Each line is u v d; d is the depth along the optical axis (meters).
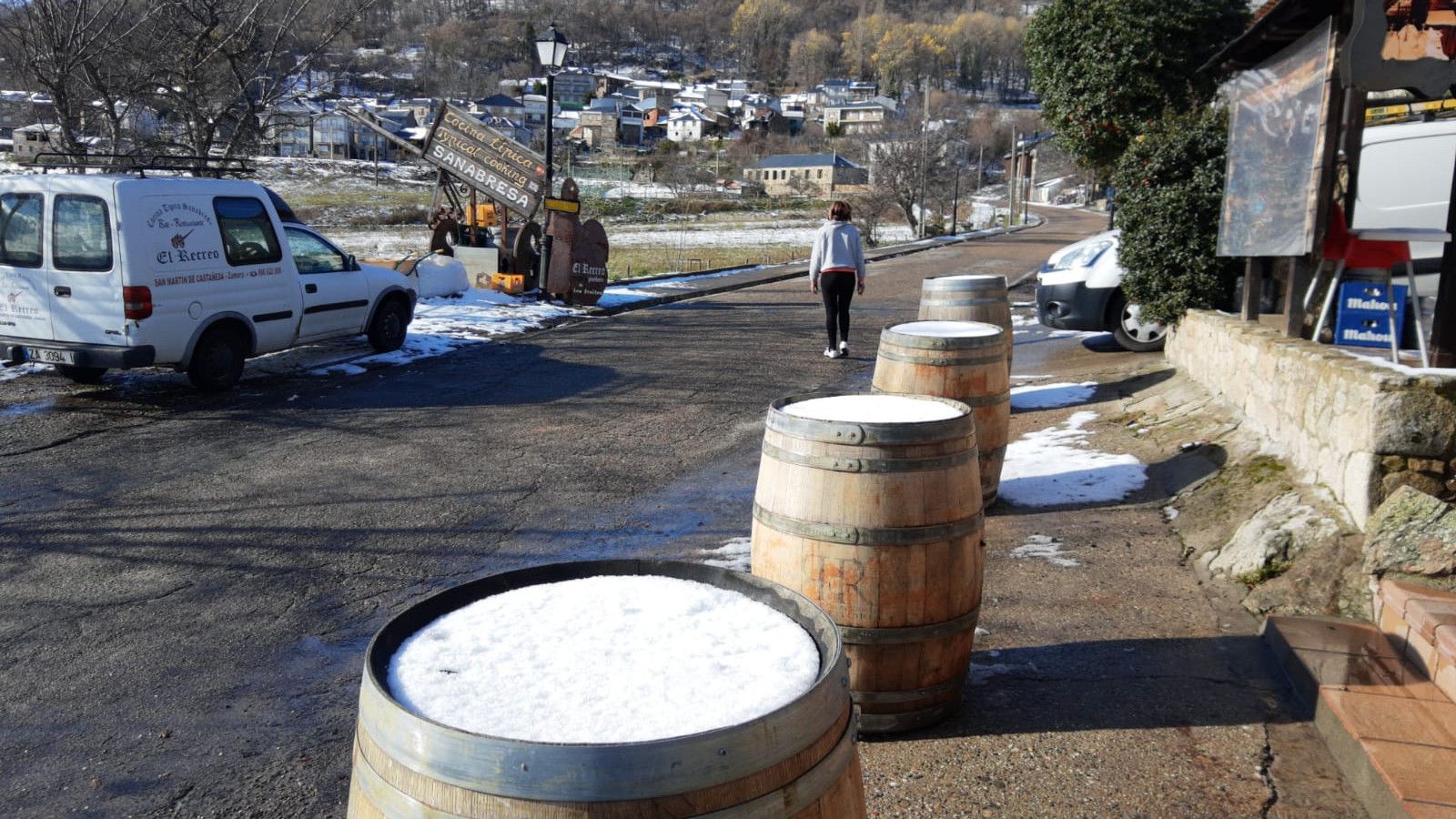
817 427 3.40
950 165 60.56
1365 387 4.53
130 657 4.27
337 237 41.78
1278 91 6.81
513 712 1.55
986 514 6.00
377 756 1.57
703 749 1.45
